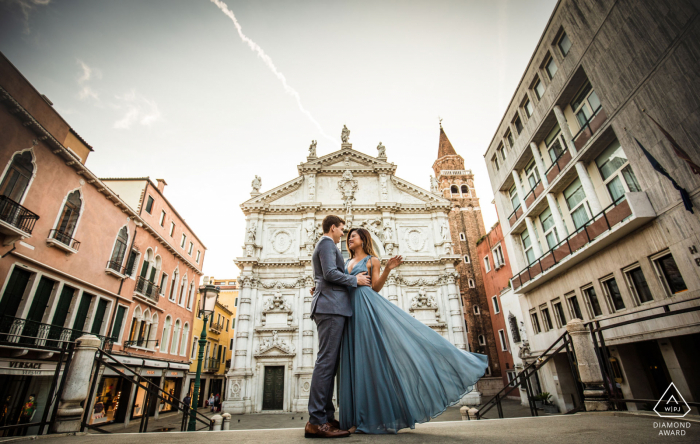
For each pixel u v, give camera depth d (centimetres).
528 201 2102
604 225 1420
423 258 3078
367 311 316
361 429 275
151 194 2597
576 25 1527
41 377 1525
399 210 3300
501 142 2359
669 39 1142
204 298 1620
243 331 2736
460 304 2995
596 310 1605
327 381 290
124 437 328
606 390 528
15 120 1423
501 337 3334
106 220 2019
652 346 1436
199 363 1538
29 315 1495
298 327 2786
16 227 1391
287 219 3222
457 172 5159
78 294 1781
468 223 4512
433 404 275
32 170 1520
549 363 1941
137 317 2355
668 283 1239
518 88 2038
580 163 1605
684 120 1119
